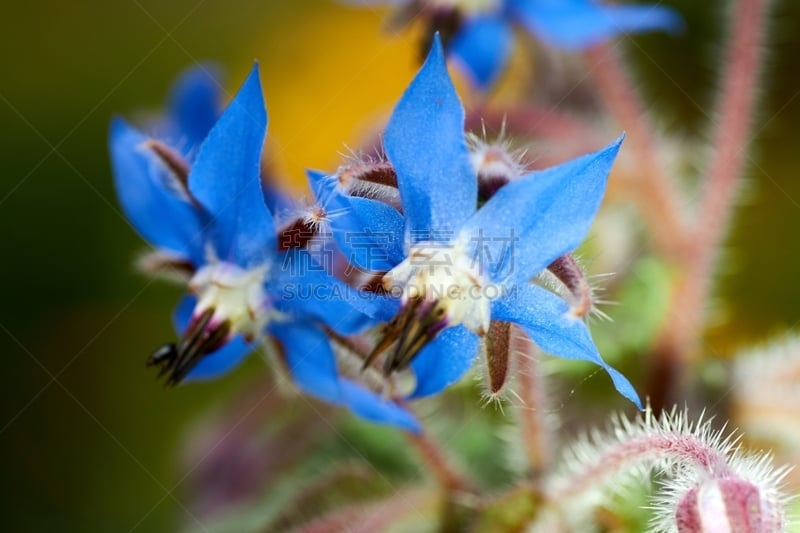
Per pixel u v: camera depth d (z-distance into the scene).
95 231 0.24
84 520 0.22
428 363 0.15
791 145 0.25
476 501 0.18
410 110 0.15
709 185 0.19
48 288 0.24
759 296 0.23
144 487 0.23
